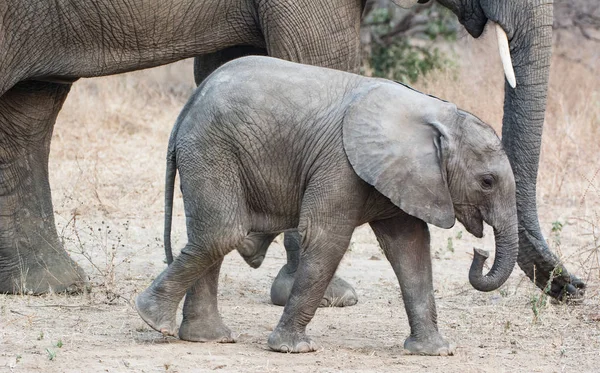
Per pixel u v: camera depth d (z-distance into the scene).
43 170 12.57
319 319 11.25
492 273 9.49
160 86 26.95
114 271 13.12
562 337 10.57
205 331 9.95
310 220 9.31
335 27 11.83
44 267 12.27
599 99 24.92
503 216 9.45
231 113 9.41
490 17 11.88
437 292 12.80
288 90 9.47
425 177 9.19
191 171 9.52
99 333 10.24
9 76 11.48
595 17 28.12
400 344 10.16
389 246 9.69
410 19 26.39
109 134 21.98
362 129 9.23
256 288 12.91
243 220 9.55
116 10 11.59
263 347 9.79
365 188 9.33
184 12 11.83
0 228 12.29
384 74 25.89
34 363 8.96
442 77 24.02
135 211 16.78
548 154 20.64
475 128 9.40
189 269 9.65
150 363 9.08
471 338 10.51
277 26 11.72
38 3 11.36
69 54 11.70
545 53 11.68
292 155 9.41
